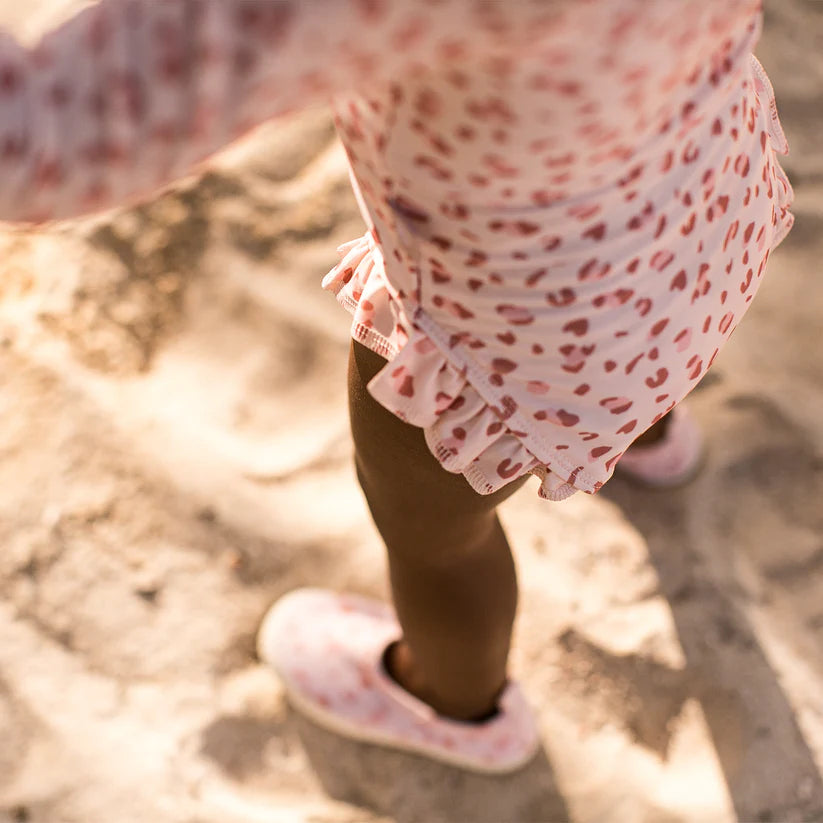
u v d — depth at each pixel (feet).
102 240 5.95
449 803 4.92
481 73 1.93
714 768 4.95
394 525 3.37
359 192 2.64
